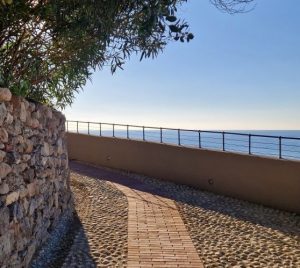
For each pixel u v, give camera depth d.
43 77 5.58
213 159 10.00
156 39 4.46
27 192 4.52
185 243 5.62
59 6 4.25
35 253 4.84
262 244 5.71
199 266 4.70
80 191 9.73
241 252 5.32
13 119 4.11
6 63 4.75
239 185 9.19
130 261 4.82
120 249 5.31
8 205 3.84
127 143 13.49
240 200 9.09
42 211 5.26
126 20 4.37
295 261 4.99
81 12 4.27
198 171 10.52
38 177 5.08
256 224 6.90
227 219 7.22
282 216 7.59
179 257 5.01
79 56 5.10
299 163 7.74
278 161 8.20
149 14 3.49
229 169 9.48
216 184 9.89
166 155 11.75
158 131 12.40
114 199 8.82
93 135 15.12
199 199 9.08
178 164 11.29
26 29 4.70
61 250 5.30
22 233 4.28
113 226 6.54
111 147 14.27
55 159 6.24
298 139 8.01
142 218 7.08
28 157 4.64
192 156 10.73
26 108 4.61
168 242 5.65
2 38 4.54
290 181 7.92
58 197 6.40
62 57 5.25
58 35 4.73
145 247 5.39
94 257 4.97
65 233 6.11
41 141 5.34
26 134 4.59
